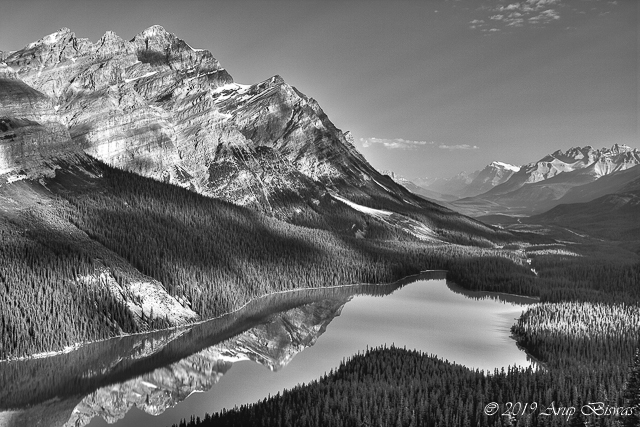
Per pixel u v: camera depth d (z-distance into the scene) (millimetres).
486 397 156500
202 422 154375
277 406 158250
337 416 147000
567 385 162500
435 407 153000
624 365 179125
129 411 168500
